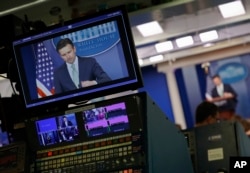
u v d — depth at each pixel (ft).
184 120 19.71
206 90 19.27
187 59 18.97
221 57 18.67
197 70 19.17
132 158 5.60
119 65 6.04
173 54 16.99
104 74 6.10
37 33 6.44
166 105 19.79
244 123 18.54
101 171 5.72
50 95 6.38
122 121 5.82
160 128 6.09
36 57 6.48
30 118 6.32
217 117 12.26
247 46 18.02
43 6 10.30
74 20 6.24
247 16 12.36
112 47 6.07
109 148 5.81
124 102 5.77
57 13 10.64
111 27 6.07
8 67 7.55
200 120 12.09
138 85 5.98
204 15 11.67
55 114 6.17
